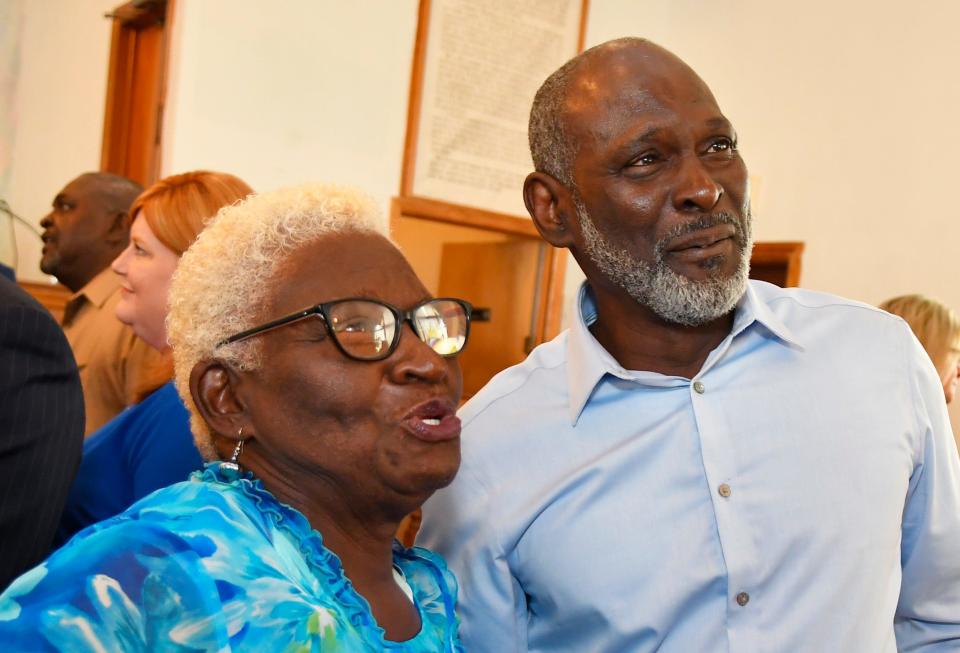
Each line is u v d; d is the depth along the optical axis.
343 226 1.00
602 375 1.48
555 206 1.54
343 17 4.18
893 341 1.50
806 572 1.36
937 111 4.35
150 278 1.85
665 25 5.49
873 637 1.35
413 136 4.45
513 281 5.22
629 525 1.42
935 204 4.32
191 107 3.75
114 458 1.72
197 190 1.85
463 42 4.61
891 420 1.43
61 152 4.02
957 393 3.98
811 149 4.80
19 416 1.37
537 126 1.53
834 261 4.66
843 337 1.51
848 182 4.64
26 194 3.93
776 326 1.47
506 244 5.27
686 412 1.46
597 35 5.21
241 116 3.89
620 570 1.41
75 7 4.01
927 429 1.46
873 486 1.39
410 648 0.99
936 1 4.38
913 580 1.50
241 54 3.88
